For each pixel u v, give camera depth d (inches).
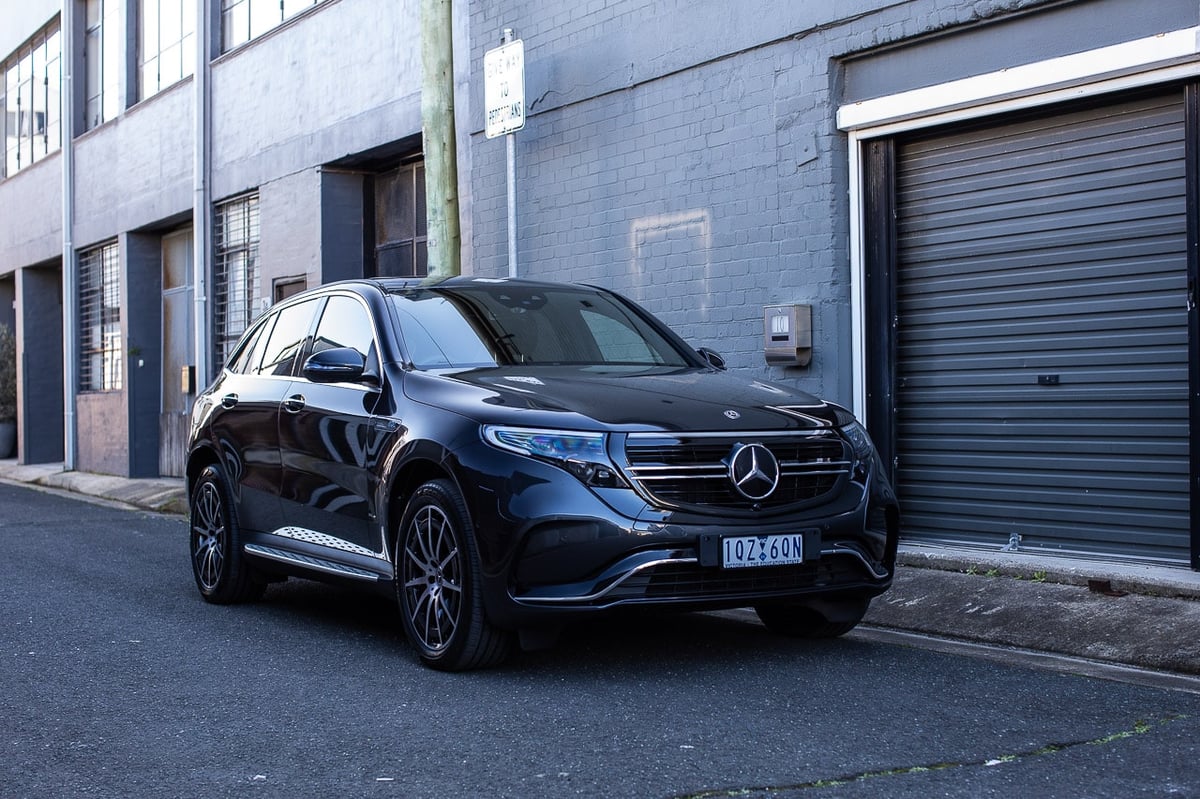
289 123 573.3
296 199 568.1
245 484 282.7
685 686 203.6
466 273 466.0
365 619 274.2
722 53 358.9
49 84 853.2
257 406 280.7
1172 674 214.4
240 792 153.8
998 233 304.3
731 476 202.5
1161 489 276.2
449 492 210.5
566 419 202.2
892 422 325.7
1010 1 290.5
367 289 263.3
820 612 229.3
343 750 170.7
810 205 336.2
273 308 304.5
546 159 425.1
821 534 208.4
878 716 183.8
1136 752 164.9
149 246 734.5
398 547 223.5
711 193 364.5
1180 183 271.1
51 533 459.2
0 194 938.7
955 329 314.2
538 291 270.1
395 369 237.6
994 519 307.9
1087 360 288.2
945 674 212.2
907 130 318.0
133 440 718.5
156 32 715.4
